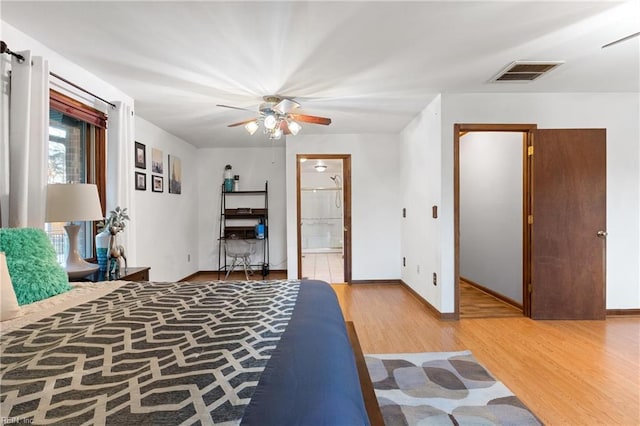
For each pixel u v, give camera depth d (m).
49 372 0.88
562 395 2.00
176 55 2.43
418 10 1.91
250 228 5.96
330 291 1.95
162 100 3.38
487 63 2.63
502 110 3.37
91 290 1.82
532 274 3.36
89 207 2.24
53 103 2.37
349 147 5.05
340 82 2.97
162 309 1.47
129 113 3.20
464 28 2.11
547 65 2.69
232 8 1.87
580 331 3.04
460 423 1.74
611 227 3.44
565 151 3.32
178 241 5.11
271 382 0.86
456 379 2.19
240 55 2.43
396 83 3.03
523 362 2.43
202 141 5.39
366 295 4.40
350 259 5.07
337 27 2.08
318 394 0.83
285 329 1.24
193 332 1.19
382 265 5.10
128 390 0.79
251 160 5.94
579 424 1.73
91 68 2.64
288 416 0.73
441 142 3.36
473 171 4.81
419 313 3.61
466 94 3.35
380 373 2.27
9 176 2.04
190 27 2.07
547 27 2.11
